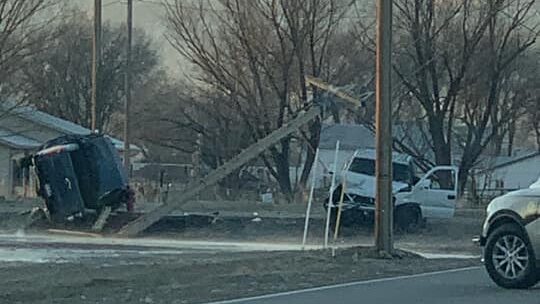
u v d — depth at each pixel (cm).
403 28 4781
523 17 4822
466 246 2998
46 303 1449
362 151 3516
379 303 1482
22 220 3419
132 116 6066
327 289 1669
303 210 4097
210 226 3447
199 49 4928
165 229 3391
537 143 8269
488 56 4831
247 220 3500
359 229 3372
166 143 5794
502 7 4769
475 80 4856
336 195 3378
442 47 4806
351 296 1571
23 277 1781
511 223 1688
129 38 4512
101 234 3225
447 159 4925
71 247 2705
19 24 4569
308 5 4822
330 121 6366
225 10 4862
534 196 1675
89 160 3316
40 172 3331
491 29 4809
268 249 2781
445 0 4797
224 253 2508
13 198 4831
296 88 4850
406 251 2473
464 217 3956
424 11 4759
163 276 1798
